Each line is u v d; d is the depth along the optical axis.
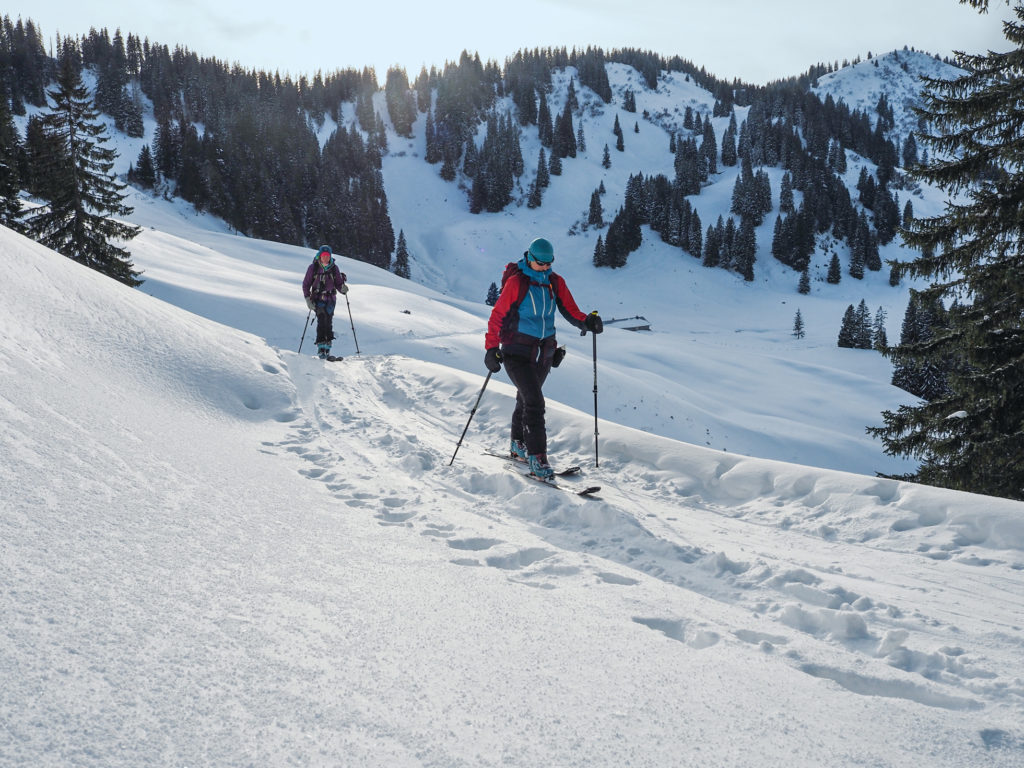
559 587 2.83
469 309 60.28
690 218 144.75
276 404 6.47
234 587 2.17
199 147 130.50
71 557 2.02
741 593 2.98
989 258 10.84
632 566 3.31
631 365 45.78
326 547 2.89
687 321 114.38
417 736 1.48
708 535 3.86
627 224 143.62
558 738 1.56
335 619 2.08
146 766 1.19
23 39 155.62
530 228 161.50
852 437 38.69
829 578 3.11
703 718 1.74
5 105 30.97
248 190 126.50
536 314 5.00
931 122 11.20
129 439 3.65
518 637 2.17
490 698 1.72
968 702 2.02
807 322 113.06
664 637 2.33
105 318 6.20
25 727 1.21
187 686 1.50
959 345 11.27
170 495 3.00
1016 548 3.47
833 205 156.75
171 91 167.75
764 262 140.75
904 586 3.12
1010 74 10.63
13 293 5.52
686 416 32.56
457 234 157.38
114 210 29.98
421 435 6.12
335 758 1.35
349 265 68.81
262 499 3.46
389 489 4.32
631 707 1.76
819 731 1.73
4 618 1.55
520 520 4.03
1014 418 10.84
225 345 7.46
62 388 4.06
